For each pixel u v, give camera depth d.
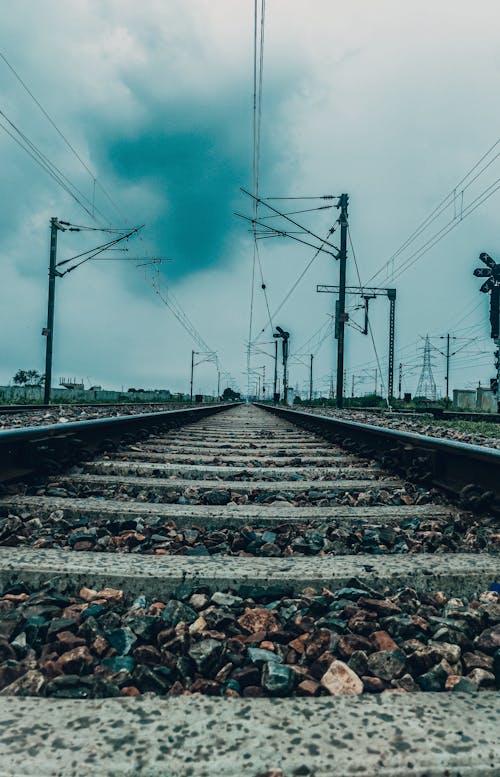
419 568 1.63
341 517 2.38
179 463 4.21
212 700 0.98
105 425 4.59
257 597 1.48
